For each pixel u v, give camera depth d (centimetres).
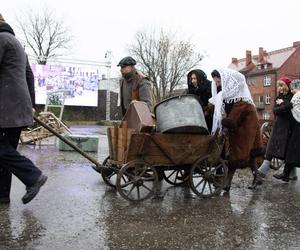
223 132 664
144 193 655
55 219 512
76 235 463
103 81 4353
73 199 605
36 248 425
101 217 528
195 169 653
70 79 3138
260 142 707
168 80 4909
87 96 3200
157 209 574
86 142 1154
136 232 480
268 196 677
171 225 509
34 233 464
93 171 830
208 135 647
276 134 778
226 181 685
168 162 627
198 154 643
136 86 701
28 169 526
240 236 480
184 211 570
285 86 799
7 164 522
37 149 1192
